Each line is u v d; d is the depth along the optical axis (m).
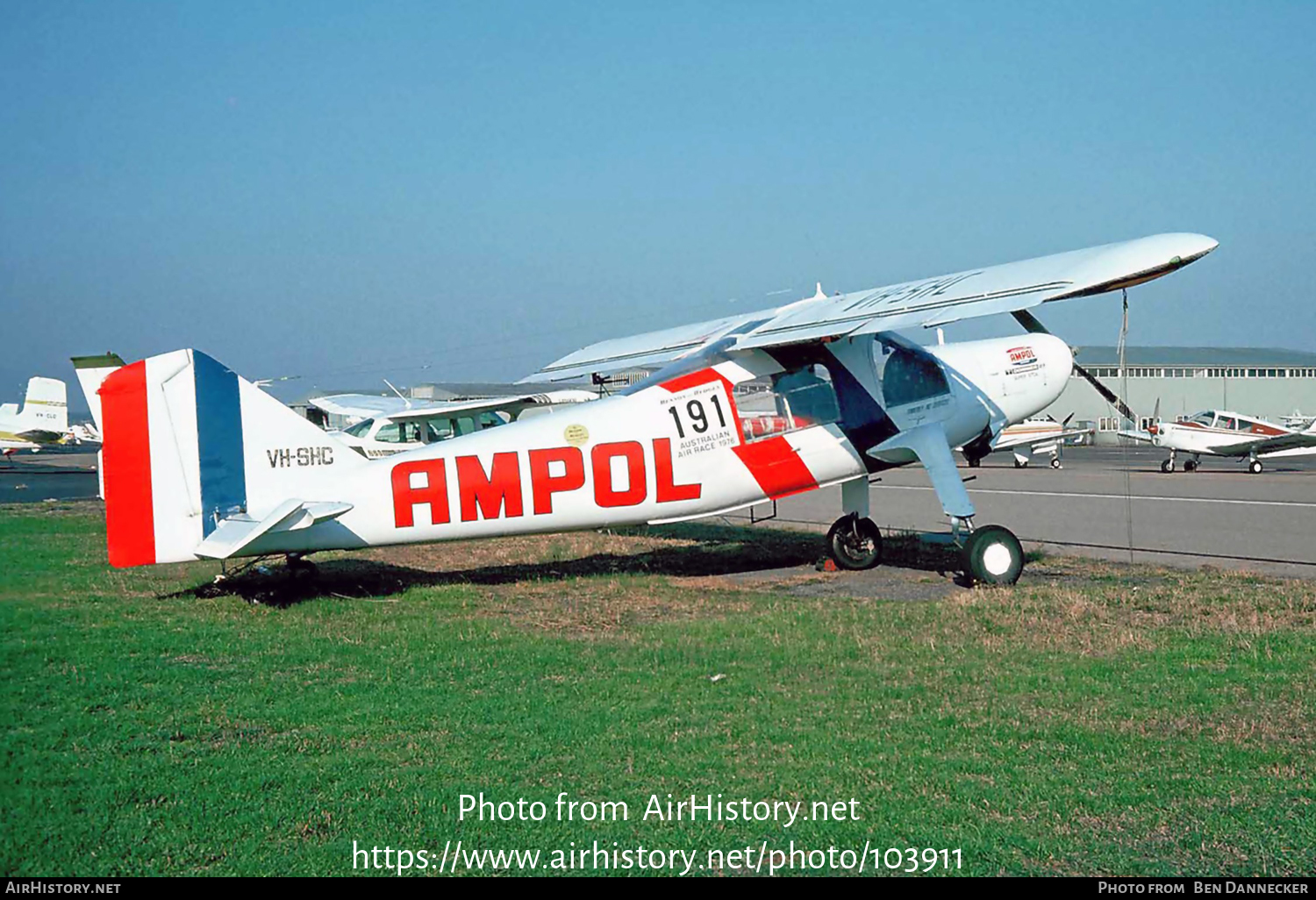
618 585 11.87
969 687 6.99
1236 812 4.85
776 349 12.38
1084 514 20.17
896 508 21.86
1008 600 10.45
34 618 9.55
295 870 4.33
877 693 6.84
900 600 11.01
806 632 8.84
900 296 11.34
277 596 10.91
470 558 14.51
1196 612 9.72
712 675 7.38
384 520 10.95
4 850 4.46
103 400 10.22
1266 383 76.69
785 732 6.02
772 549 15.33
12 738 5.93
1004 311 9.59
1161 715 6.33
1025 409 13.84
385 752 5.71
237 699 6.72
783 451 12.31
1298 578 12.23
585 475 11.55
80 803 4.97
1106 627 9.02
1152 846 4.53
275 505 10.70
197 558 10.44
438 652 8.13
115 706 6.59
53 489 31.45
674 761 5.56
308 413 39.38
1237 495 24.34
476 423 28.06
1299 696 6.70
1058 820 4.79
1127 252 9.48
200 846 4.54
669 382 12.04
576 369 15.42
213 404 10.52
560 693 6.89
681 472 11.96
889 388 12.80
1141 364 74.81
